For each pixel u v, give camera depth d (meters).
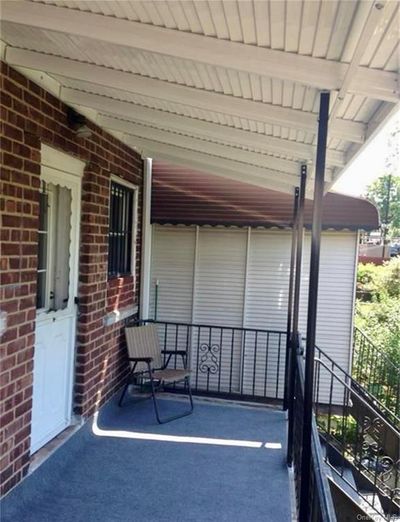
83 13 1.75
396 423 5.73
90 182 3.66
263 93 2.20
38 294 3.17
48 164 3.10
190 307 5.94
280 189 4.87
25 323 2.70
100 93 2.95
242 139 3.07
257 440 3.99
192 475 3.31
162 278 5.97
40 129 2.83
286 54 1.69
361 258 18.36
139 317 5.34
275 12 1.43
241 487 3.18
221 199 5.70
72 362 3.65
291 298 4.69
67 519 2.68
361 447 5.07
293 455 3.49
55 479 3.10
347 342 5.78
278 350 5.60
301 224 3.64
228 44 1.72
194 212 5.69
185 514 2.82
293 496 3.08
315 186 2.03
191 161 5.02
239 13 1.49
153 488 3.10
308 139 2.93
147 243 5.45
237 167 4.38
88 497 2.94
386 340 9.17
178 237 5.93
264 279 5.80
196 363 5.91
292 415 3.50
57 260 3.38
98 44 2.07
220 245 5.87
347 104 2.04
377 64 1.61
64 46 2.21
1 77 2.40
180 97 2.39
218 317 5.89
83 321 3.68
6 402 2.53
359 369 7.29
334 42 1.54
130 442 3.80
